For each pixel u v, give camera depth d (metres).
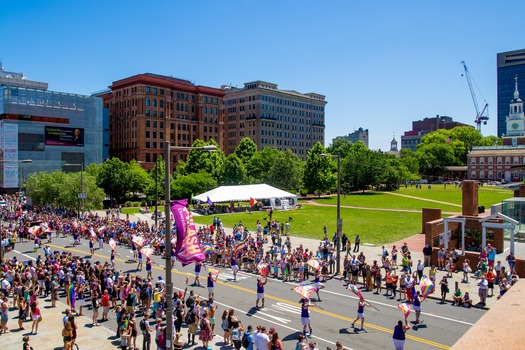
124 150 150.25
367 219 68.75
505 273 30.17
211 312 22.33
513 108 192.25
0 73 161.00
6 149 117.56
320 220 67.88
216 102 166.88
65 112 129.62
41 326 23.67
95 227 52.41
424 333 22.27
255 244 41.41
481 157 171.38
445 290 27.83
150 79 145.00
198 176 103.38
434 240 40.53
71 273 30.17
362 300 23.06
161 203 101.75
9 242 44.56
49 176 73.75
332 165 126.75
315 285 28.47
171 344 15.95
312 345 17.62
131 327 20.31
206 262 40.34
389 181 131.88
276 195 83.06
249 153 135.25
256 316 25.08
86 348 20.66
